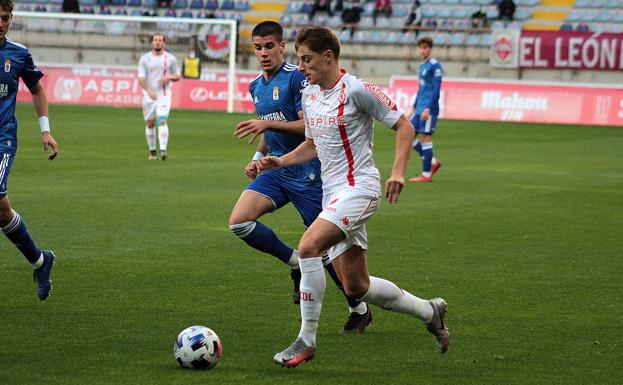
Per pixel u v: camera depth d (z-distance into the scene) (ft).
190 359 36.63
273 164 40.93
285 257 47.50
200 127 174.50
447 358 39.52
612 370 38.09
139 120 182.91
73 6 253.85
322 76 38.17
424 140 104.94
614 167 124.26
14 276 53.57
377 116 38.19
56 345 39.81
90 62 250.57
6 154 46.44
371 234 70.44
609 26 249.55
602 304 49.78
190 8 270.26
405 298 39.09
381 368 37.88
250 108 224.12
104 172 104.17
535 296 51.39
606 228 75.00
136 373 36.11
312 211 47.96
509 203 88.53
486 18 255.50
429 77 104.63
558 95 212.43
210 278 54.08
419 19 257.55
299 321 44.96
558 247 66.39
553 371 37.86
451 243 67.15
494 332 43.86
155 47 118.93
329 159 38.96
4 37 47.24
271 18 265.13
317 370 37.40
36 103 50.93
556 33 229.66
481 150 145.69
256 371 36.94
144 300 48.44
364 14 263.08
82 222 71.92
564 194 95.96
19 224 45.78
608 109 208.23
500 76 241.14
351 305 43.50
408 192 95.40
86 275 54.08
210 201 84.69
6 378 35.12
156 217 75.20
